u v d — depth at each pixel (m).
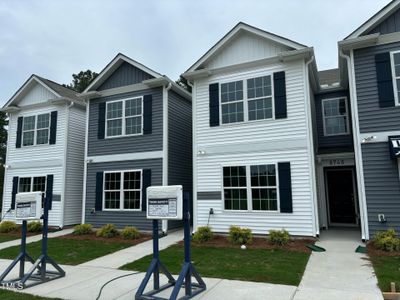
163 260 7.83
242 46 11.60
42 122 16.23
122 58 13.84
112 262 7.96
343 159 11.95
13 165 16.55
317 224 9.78
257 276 6.16
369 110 9.45
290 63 10.77
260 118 11.00
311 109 11.88
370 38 9.40
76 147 15.99
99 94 14.30
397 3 9.25
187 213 5.41
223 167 11.27
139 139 13.29
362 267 6.64
